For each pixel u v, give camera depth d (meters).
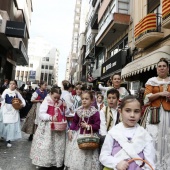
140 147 2.16
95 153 3.70
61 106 4.87
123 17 13.73
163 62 3.80
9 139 6.25
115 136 2.23
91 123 3.81
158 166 3.48
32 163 4.64
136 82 12.20
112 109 3.80
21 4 22.73
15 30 16.38
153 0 10.79
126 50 13.26
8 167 4.66
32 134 7.48
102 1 20.42
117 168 2.04
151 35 9.61
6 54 21.52
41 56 91.06
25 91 13.42
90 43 26.30
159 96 3.69
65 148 4.54
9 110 6.37
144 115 3.86
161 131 3.59
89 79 22.09
